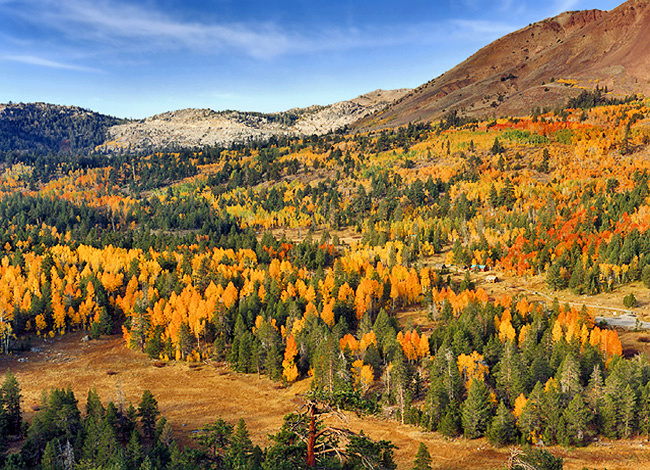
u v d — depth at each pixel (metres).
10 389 99.31
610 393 93.75
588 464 82.25
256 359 138.62
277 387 129.25
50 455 78.19
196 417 111.31
